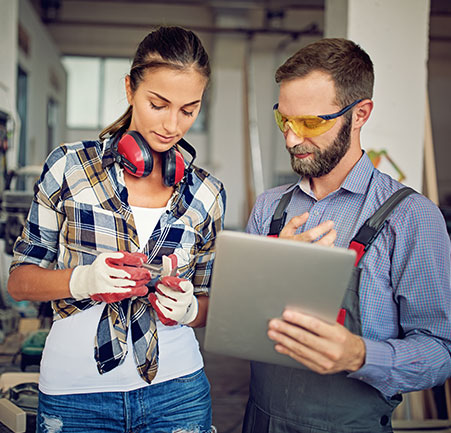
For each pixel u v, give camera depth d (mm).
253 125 8867
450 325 1244
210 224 1402
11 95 4348
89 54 11617
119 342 1258
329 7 3199
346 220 1390
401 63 2871
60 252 1285
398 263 1292
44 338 2715
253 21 10555
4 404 1944
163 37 1206
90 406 1261
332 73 1280
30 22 7559
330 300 1043
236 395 3641
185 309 1208
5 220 3656
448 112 10836
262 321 1091
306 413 1332
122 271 1130
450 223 3898
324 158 1329
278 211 1512
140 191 1330
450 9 9125
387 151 2887
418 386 1237
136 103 1252
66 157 1289
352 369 1167
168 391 1321
